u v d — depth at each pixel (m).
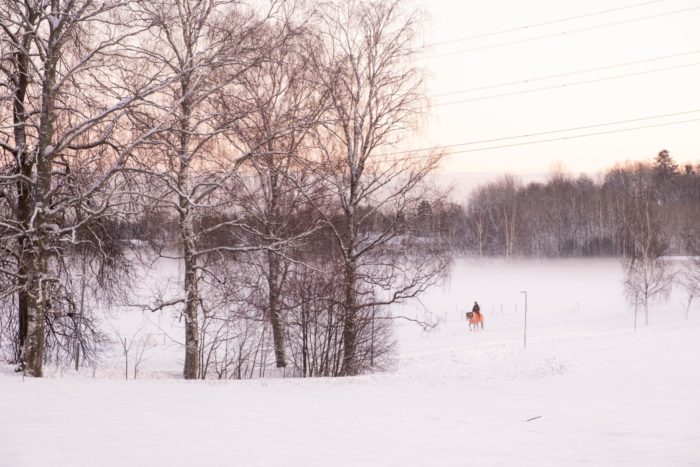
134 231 18.72
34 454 6.41
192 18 16.88
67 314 18.16
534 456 7.48
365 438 8.16
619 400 13.14
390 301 21.28
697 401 13.05
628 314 53.25
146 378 17.19
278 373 20.55
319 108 20.00
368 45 21.33
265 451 7.09
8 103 15.70
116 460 6.35
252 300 19.34
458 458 7.20
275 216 20.14
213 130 17.02
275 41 18.56
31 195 16.67
